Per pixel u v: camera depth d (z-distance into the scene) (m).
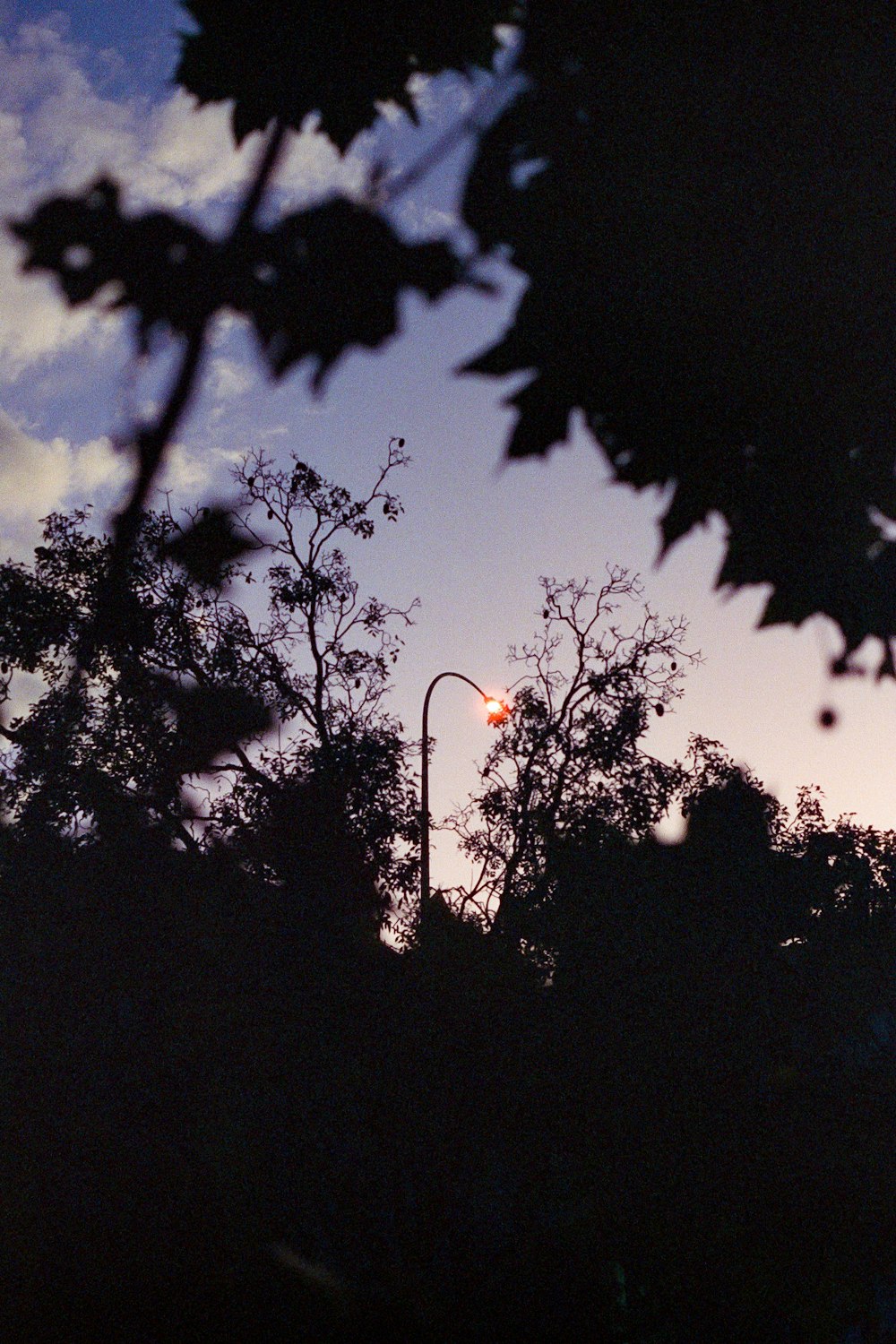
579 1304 10.21
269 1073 11.63
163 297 1.49
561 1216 10.77
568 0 2.47
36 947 11.71
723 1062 12.09
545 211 2.53
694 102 2.50
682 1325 10.60
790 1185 11.22
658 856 13.99
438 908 13.48
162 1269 8.52
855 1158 11.44
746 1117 11.74
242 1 2.20
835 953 13.62
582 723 16.67
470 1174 11.48
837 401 2.64
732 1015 12.65
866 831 14.26
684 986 12.66
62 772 12.11
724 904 13.52
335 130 2.39
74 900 12.09
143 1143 10.38
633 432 2.71
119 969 11.88
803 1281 10.59
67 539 14.41
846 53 2.50
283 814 13.17
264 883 12.91
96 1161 9.98
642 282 2.56
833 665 3.02
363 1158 11.44
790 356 2.60
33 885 12.07
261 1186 10.43
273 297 1.85
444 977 12.55
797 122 2.52
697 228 2.54
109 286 1.48
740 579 2.96
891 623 2.94
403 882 14.16
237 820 12.94
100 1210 9.23
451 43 2.43
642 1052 12.06
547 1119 11.75
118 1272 8.62
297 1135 11.23
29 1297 8.66
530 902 14.27
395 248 2.00
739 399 2.64
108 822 12.21
